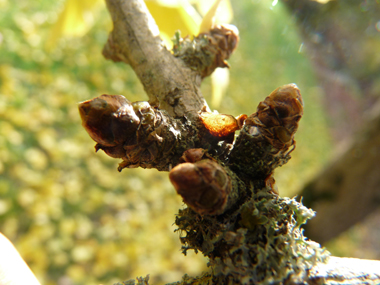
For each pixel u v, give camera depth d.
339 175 0.12
